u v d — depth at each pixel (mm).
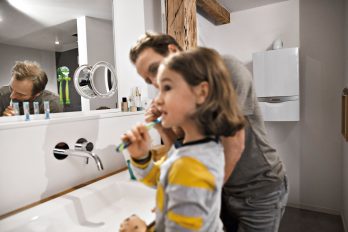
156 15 1892
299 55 2625
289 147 2734
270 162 878
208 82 518
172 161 553
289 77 2422
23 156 939
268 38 2760
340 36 2430
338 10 2422
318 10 2506
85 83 1346
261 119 870
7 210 898
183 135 757
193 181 489
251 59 2867
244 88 736
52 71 1202
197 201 481
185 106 517
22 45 1085
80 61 1346
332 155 2553
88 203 1037
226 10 2820
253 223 914
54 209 917
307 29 2568
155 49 777
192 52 541
